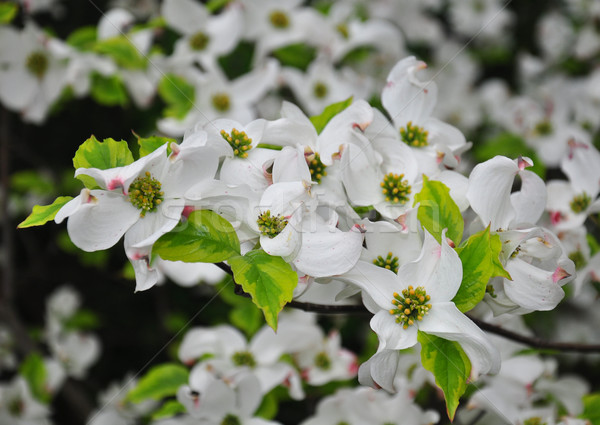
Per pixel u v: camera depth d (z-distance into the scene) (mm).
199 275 940
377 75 1386
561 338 1435
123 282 1386
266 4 1080
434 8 1830
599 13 1427
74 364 1288
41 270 1521
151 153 660
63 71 1016
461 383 653
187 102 1016
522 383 843
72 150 1472
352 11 1235
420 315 667
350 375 888
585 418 851
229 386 812
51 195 1343
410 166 717
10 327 1224
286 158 682
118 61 1004
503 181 691
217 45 1035
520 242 689
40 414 1109
